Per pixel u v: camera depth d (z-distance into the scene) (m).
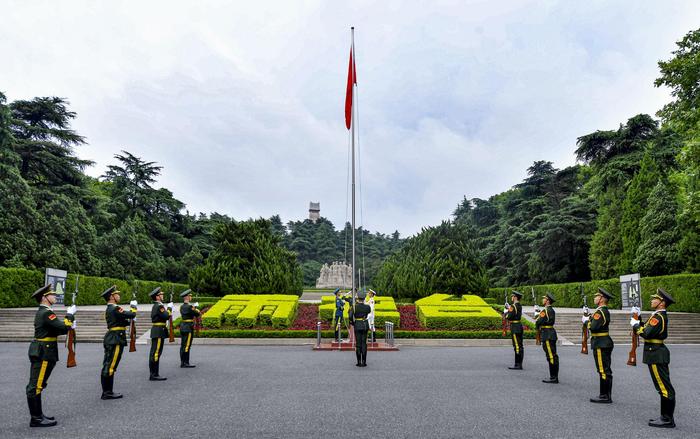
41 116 46.06
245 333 19.97
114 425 6.88
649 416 7.54
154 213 57.09
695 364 13.89
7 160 38.16
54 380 10.61
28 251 33.34
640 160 41.62
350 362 13.99
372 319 18.39
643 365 13.70
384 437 6.33
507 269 53.16
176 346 18.50
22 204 33.88
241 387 9.85
